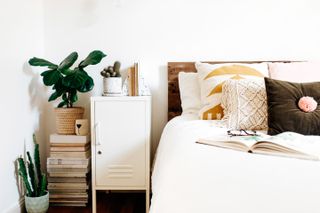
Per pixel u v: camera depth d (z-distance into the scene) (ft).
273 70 6.87
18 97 6.35
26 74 6.75
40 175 6.51
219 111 6.26
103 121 6.57
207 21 7.80
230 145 3.78
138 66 6.89
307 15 7.77
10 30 5.99
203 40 7.82
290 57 7.86
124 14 7.77
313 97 5.14
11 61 6.04
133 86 6.87
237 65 6.85
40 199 6.18
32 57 7.07
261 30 7.81
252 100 5.56
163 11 7.77
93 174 6.64
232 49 7.84
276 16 7.79
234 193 2.39
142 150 6.61
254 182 2.49
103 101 6.54
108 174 6.64
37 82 7.37
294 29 7.81
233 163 2.94
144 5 7.75
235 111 5.55
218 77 6.53
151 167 7.21
